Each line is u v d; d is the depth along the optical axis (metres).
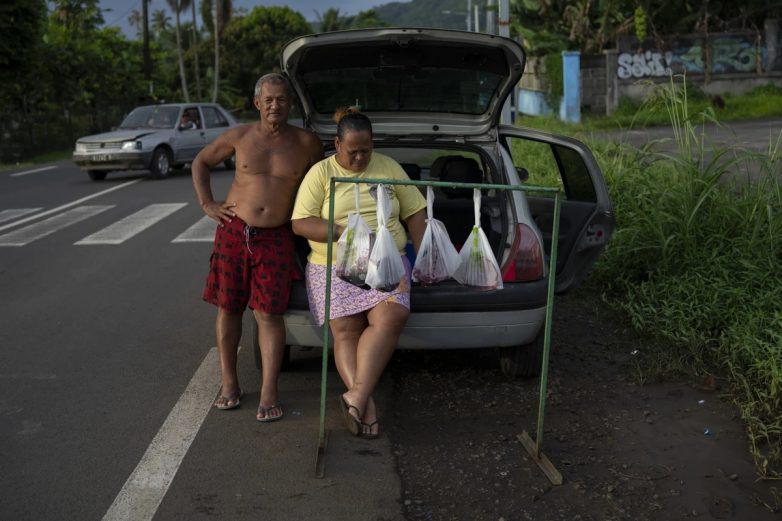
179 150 18.98
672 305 5.79
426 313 4.46
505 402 4.69
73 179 19.12
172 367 5.38
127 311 6.81
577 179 5.92
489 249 3.97
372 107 5.73
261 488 3.69
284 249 4.39
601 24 27.94
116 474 3.85
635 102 26.47
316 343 4.57
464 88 5.39
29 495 3.66
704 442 4.15
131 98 42.91
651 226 6.81
